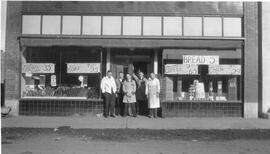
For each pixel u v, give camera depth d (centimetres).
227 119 1349
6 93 1388
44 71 1417
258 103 1402
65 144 906
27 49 1417
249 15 1397
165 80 1410
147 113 1439
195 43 1383
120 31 1390
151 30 1390
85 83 1420
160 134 1052
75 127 1160
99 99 1396
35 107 1394
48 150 832
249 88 1399
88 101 1394
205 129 1146
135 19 1391
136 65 1455
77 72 1416
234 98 1420
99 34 1388
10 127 1150
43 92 1417
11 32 1388
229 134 1061
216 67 1413
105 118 1342
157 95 1352
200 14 1391
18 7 1388
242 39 1389
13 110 1388
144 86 1434
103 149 848
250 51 1399
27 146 878
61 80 1420
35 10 1386
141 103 1444
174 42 1383
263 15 1380
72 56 1419
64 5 1389
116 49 1448
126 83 1371
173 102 1387
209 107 1397
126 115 1391
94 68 1413
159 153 810
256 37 1400
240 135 1046
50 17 1392
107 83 1361
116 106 1431
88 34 1388
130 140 966
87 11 1388
